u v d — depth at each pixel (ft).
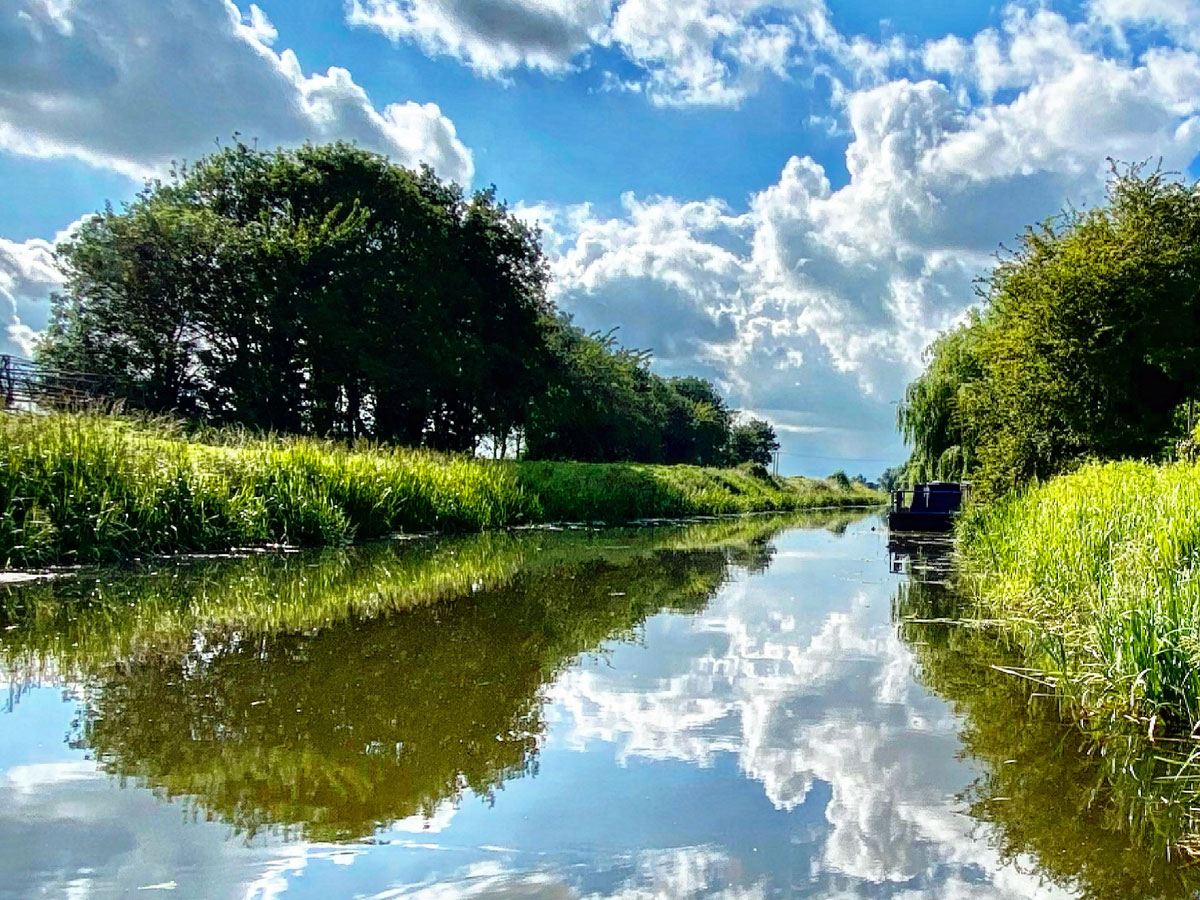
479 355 84.48
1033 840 8.09
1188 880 7.33
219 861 7.19
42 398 36.22
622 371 130.31
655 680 13.87
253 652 15.16
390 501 41.29
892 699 12.96
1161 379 38.68
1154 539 15.98
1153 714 11.68
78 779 9.03
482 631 17.61
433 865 7.25
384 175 83.87
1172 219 38.37
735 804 8.76
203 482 30.22
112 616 18.13
